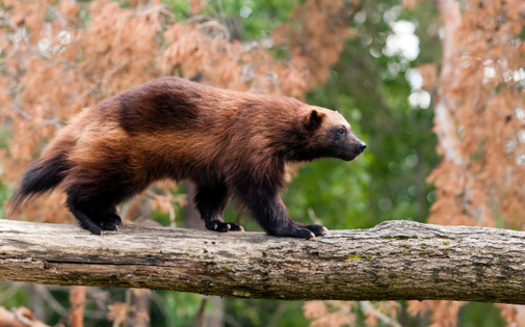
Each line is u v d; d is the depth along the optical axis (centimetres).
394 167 2459
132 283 590
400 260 584
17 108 1082
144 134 659
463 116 1064
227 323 2411
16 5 1055
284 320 2292
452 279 580
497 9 1007
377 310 1052
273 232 636
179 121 670
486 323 2158
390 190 2495
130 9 1014
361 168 1789
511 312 1082
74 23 1094
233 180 666
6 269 575
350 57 2091
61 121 1038
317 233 614
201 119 675
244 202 661
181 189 1744
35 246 579
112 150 651
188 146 671
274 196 659
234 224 736
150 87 682
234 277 589
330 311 1123
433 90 1379
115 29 970
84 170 648
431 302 1026
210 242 602
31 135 1028
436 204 1079
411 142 2205
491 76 1025
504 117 1024
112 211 679
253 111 683
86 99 1026
